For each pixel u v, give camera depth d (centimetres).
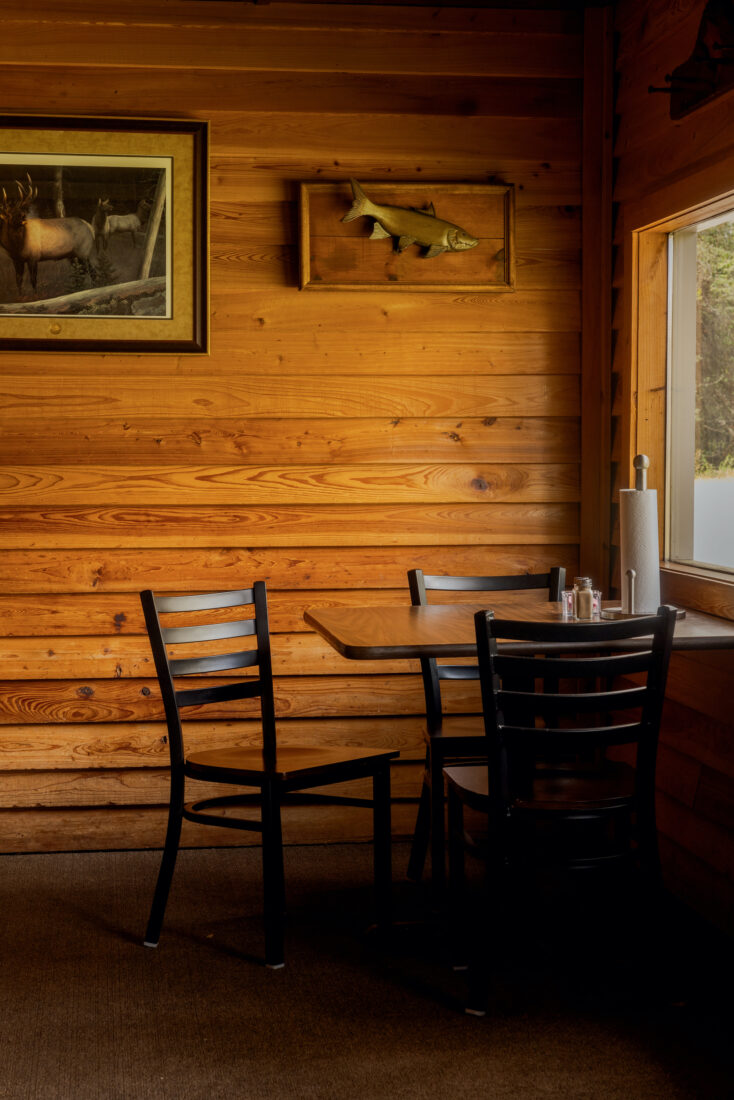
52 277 354
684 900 317
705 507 331
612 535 379
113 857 361
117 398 361
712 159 297
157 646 288
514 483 379
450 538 377
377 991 262
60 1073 227
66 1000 258
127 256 357
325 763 284
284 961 279
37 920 306
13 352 355
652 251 356
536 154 374
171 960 280
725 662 294
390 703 375
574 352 379
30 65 354
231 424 366
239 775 277
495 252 371
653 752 245
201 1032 243
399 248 365
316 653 372
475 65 370
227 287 364
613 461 375
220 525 367
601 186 373
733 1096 217
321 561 372
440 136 370
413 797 376
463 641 251
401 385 372
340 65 364
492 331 375
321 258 364
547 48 372
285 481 369
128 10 356
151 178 356
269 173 364
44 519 361
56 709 365
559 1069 227
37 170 352
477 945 250
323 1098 217
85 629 364
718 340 322
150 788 368
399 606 342
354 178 367
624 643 254
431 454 374
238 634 309
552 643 246
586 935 294
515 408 377
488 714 240
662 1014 250
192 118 360
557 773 275
